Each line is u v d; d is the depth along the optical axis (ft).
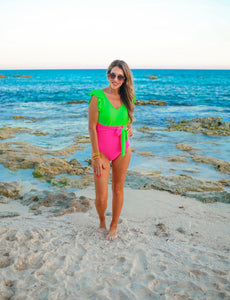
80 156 23.39
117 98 9.67
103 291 7.14
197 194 14.71
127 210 12.69
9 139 29.60
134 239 9.97
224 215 12.34
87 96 87.76
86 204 13.07
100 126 9.64
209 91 106.83
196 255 8.83
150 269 8.09
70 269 8.06
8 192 14.52
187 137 31.50
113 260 8.54
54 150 25.00
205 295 7.04
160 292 7.13
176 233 10.55
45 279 7.63
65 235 10.07
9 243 9.29
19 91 107.86
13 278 7.60
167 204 13.50
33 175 18.28
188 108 60.70
